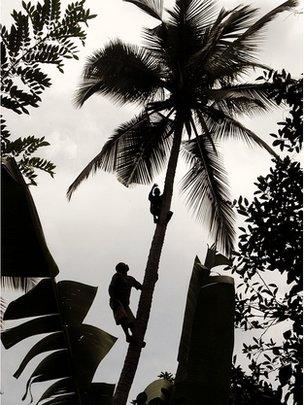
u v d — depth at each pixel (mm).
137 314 10789
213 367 5992
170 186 12938
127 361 10094
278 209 6426
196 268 7746
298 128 6496
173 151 13812
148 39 14750
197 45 14727
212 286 6266
